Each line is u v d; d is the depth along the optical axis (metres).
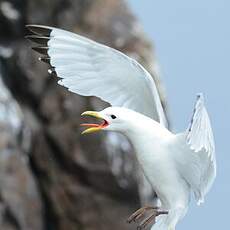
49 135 17.53
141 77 7.18
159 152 6.79
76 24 18.30
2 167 16.47
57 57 7.26
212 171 6.70
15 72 17.62
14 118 16.92
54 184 17.44
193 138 6.14
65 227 17.50
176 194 6.82
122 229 17.47
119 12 18.83
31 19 17.86
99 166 17.42
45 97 17.70
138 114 6.94
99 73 7.26
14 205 16.41
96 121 17.58
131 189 17.47
